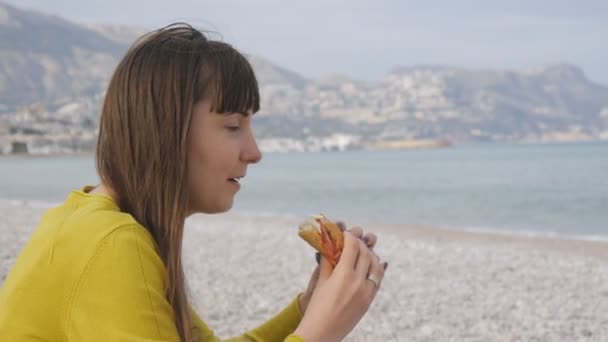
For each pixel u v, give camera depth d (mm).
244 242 14945
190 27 1457
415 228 21203
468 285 9883
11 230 15477
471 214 27812
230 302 8422
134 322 1202
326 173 74188
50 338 1256
